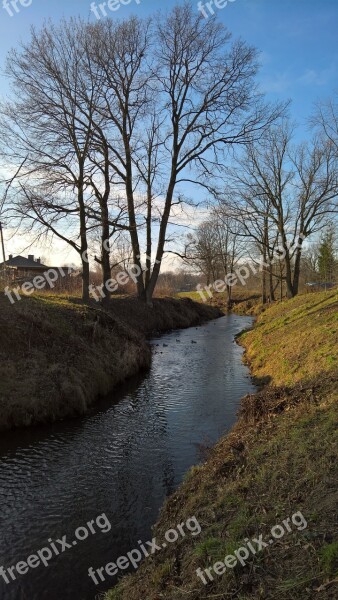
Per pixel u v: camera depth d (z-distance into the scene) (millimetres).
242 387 12680
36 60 18812
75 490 6836
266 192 33344
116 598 4398
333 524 3842
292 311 21078
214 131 25109
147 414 10555
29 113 18938
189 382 13734
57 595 4699
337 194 31234
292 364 11578
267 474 5164
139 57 23281
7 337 12078
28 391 10305
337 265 45469
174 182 26203
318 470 4805
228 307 52125
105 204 22859
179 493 6086
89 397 11422
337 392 7152
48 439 9023
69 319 15094
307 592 3195
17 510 6281
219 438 8414
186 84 25000
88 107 20484
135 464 7719
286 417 7027
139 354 15883
